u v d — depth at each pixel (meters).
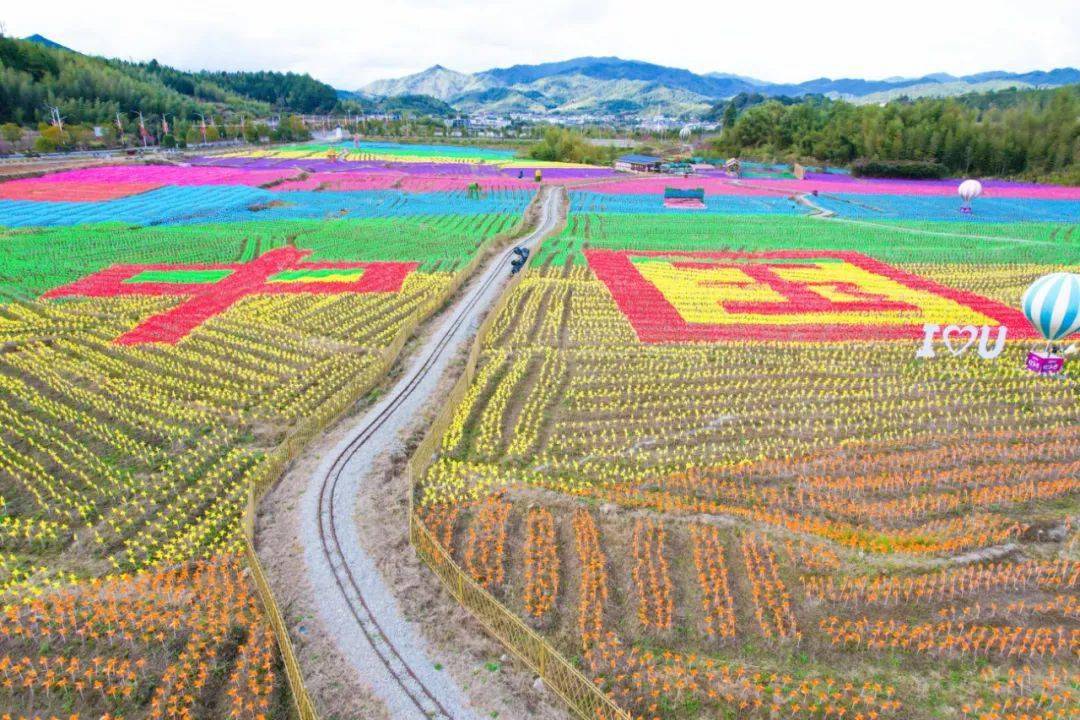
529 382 42.84
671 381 42.94
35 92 183.50
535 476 32.28
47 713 19.53
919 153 154.25
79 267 66.94
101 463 33.16
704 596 24.14
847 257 75.81
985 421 37.62
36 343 47.84
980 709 19.97
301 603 23.34
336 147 199.38
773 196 124.50
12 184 111.50
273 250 75.38
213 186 116.69
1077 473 32.09
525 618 22.98
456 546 26.88
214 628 22.31
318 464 32.38
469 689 20.14
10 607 23.11
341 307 56.53
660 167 157.00
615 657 21.50
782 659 21.77
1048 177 142.50
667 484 31.78
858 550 26.62
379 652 21.36
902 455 33.75
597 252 77.38
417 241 81.94
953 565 25.77
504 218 98.75
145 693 20.27
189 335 49.41
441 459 33.50
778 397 40.69
